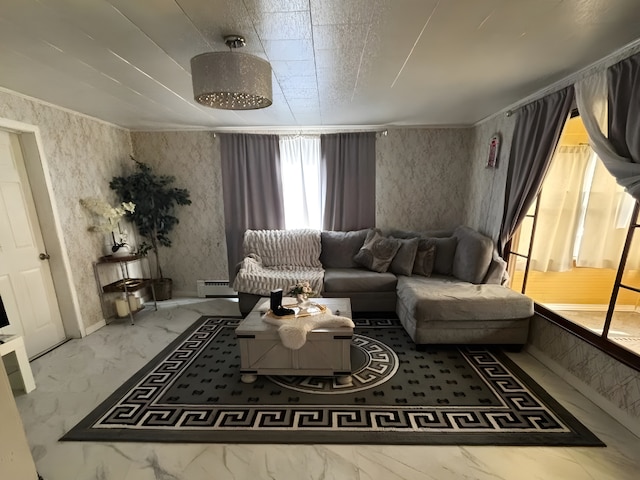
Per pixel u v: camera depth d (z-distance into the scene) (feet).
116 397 6.68
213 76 4.99
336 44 5.49
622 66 5.54
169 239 13.35
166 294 13.08
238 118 11.01
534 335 8.37
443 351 8.52
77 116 9.90
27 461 2.43
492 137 10.62
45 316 8.99
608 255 8.39
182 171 12.96
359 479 4.74
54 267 9.19
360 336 9.45
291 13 4.51
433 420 5.90
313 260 12.07
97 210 10.11
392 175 12.92
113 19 4.60
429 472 4.84
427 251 11.00
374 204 12.98
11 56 5.79
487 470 4.86
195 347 8.94
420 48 5.71
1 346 6.41
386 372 7.54
